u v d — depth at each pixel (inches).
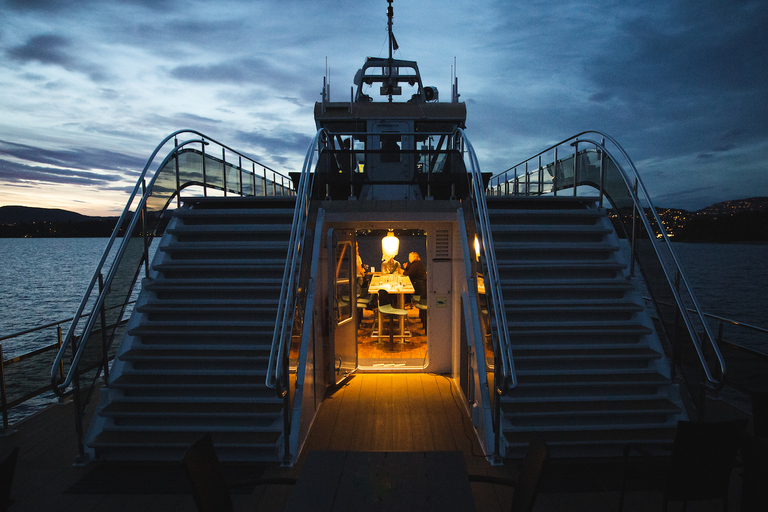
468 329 191.6
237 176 316.8
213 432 153.9
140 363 168.2
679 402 160.9
